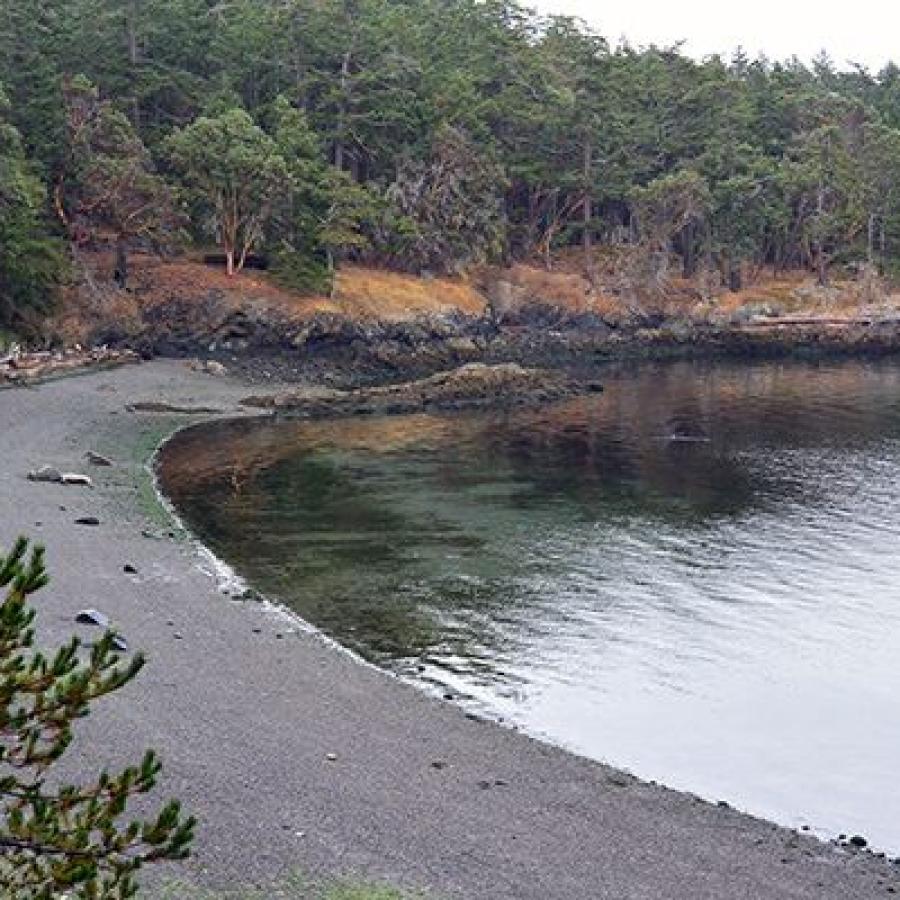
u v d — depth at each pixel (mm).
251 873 15070
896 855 18000
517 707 23297
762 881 16391
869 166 112750
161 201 77000
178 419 56531
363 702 22438
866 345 102500
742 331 100938
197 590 28828
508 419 61438
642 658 26406
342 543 35469
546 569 33438
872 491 45188
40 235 71750
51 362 64188
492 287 96062
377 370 80688
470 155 95812
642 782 19828
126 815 16359
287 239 84500
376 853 16109
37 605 25734
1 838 8570
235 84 95375
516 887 15516
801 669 26031
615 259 104062
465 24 112688
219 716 20797
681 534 37906
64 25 84812
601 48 114375
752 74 130500
